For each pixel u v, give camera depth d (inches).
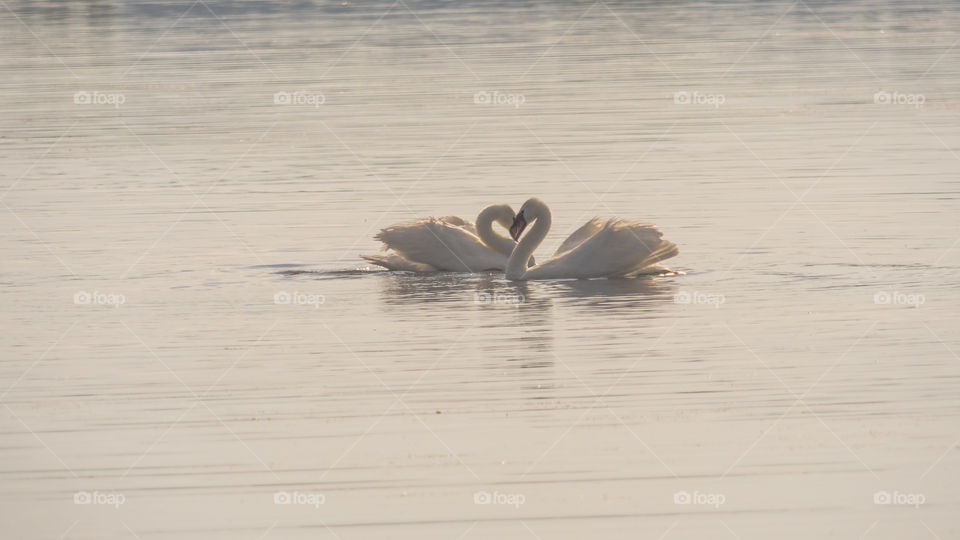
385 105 1346.0
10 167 1040.2
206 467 434.0
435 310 623.5
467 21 2118.6
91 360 547.8
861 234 751.7
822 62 1610.5
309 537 386.3
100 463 438.0
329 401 493.4
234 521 395.9
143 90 1476.4
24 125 1253.7
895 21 2020.2
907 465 425.4
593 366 528.1
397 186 934.4
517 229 714.8
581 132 1167.0
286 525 393.1
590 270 684.7
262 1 2464.3
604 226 688.4
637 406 481.4
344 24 2089.1
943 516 392.8
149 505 407.2
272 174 992.2
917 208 816.3
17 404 494.0
